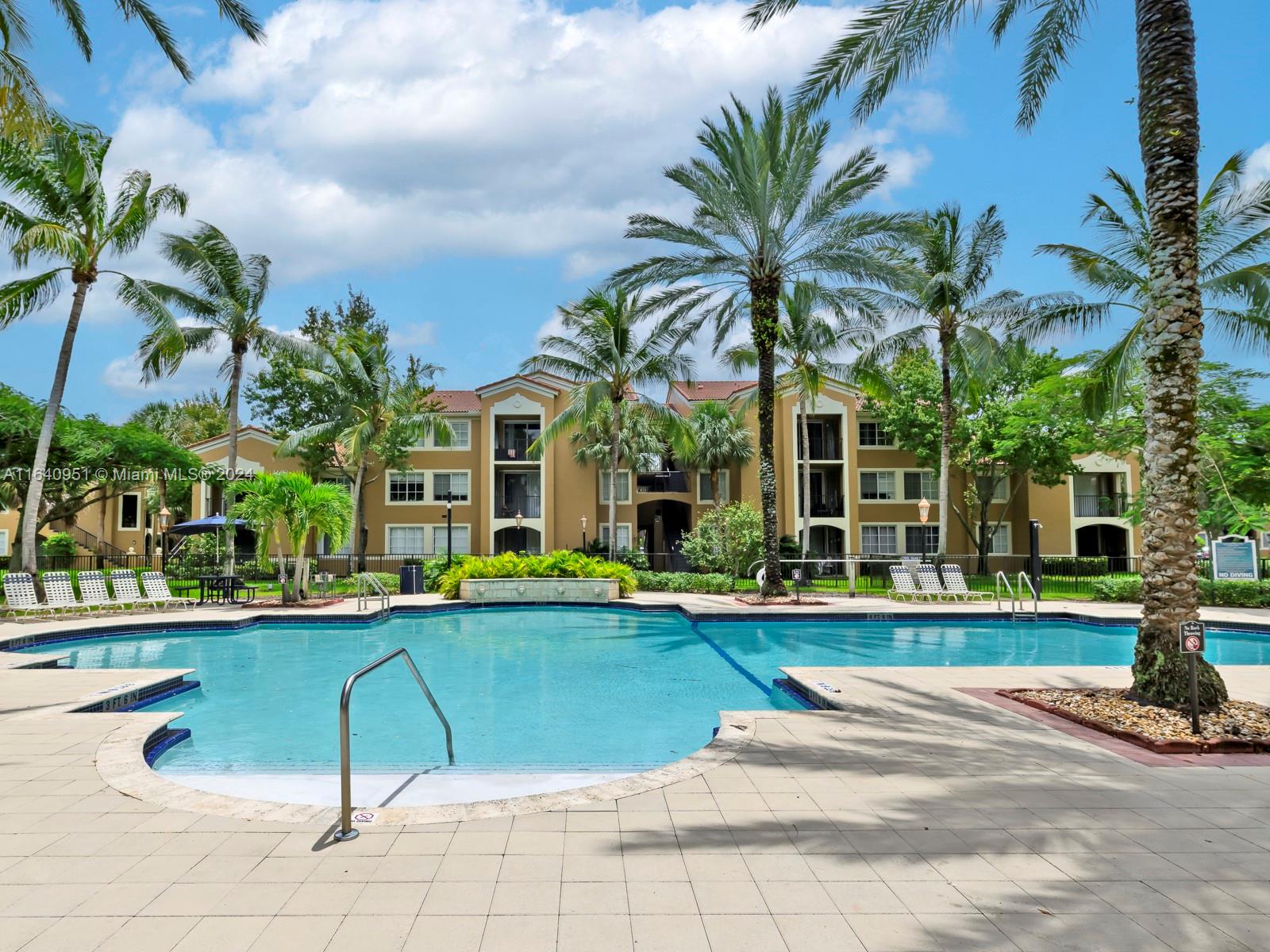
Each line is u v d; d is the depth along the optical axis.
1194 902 3.43
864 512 35.47
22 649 13.42
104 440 27.75
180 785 5.13
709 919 3.26
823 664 11.80
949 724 6.80
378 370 31.12
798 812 4.59
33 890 3.55
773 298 19.17
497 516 35.94
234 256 24.64
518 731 7.77
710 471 35.28
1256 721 6.53
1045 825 4.37
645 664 11.85
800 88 9.83
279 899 3.45
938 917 3.28
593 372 27.92
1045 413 27.83
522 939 3.08
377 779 5.97
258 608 18.50
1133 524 28.30
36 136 10.23
